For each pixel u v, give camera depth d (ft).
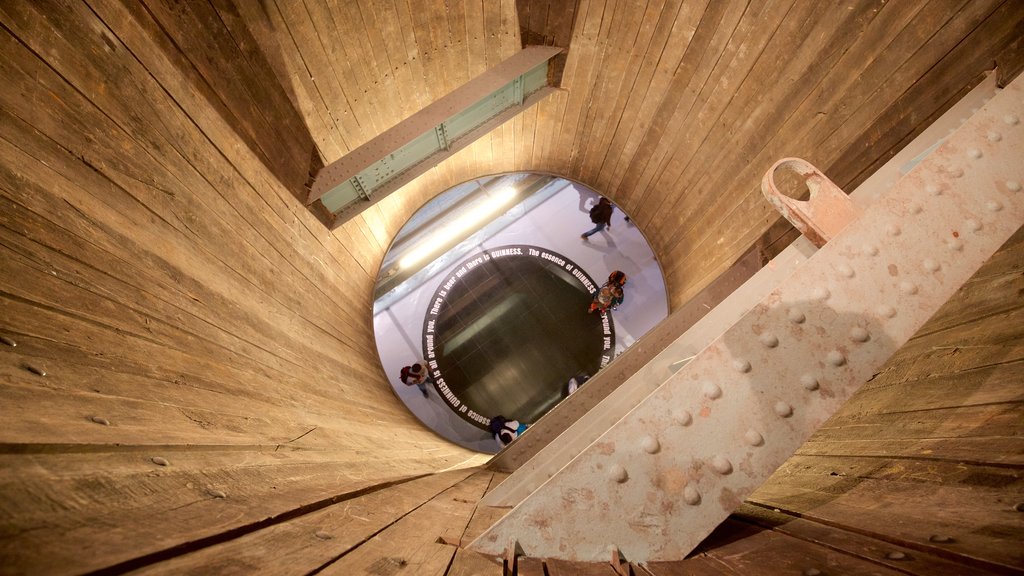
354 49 14.99
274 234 12.37
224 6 10.90
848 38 10.63
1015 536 2.14
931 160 4.23
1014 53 7.25
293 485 3.57
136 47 8.09
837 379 3.68
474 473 12.44
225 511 2.48
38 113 5.48
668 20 15.16
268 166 12.74
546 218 28.48
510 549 3.36
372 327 21.24
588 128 21.80
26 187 4.58
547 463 6.28
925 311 3.84
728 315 6.50
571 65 19.08
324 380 10.68
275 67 12.94
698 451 3.56
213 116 10.36
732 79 14.23
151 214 6.93
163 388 4.19
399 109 17.58
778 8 12.01
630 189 23.34
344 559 2.34
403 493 5.10
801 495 4.21
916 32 9.14
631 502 3.48
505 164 25.18
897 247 4.00
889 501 3.23
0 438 2.00
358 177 16.71
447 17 16.52
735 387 3.67
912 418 4.26
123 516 1.99
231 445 3.87
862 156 10.61
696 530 3.42
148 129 7.86
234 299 8.27
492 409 24.99
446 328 26.61
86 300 4.27
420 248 28.02
